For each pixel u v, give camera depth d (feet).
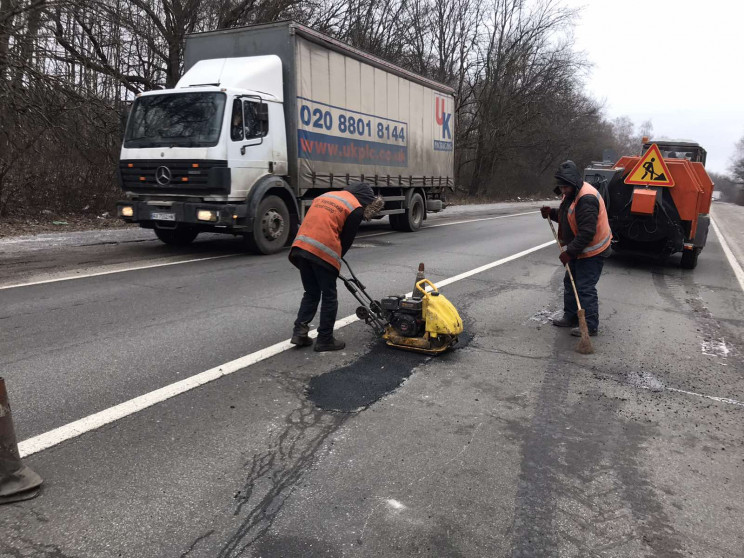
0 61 39.11
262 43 34.04
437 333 15.28
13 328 16.70
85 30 47.65
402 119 45.47
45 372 13.39
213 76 32.04
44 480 9.03
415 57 104.68
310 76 34.71
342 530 8.10
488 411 12.25
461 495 9.08
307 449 10.31
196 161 29.48
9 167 41.52
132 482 9.06
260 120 31.32
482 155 127.34
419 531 8.14
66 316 18.13
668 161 31.07
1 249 30.71
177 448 10.14
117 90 50.42
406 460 10.08
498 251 36.76
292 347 15.87
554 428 11.58
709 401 13.28
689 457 10.61
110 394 12.27
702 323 20.63
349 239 15.51
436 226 54.90
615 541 8.11
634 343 17.70
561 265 31.78
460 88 121.39
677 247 31.73
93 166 46.44
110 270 25.99
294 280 24.85
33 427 10.68
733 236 60.18
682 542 8.15
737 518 8.76
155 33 57.88
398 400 12.60
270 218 32.27
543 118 131.64
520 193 154.61
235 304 20.38
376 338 16.92
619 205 32.17
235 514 8.36
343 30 80.18
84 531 7.88
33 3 40.09
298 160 34.30
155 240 37.14
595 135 168.66
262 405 12.04
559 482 9.57
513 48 117.08
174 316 18.57
